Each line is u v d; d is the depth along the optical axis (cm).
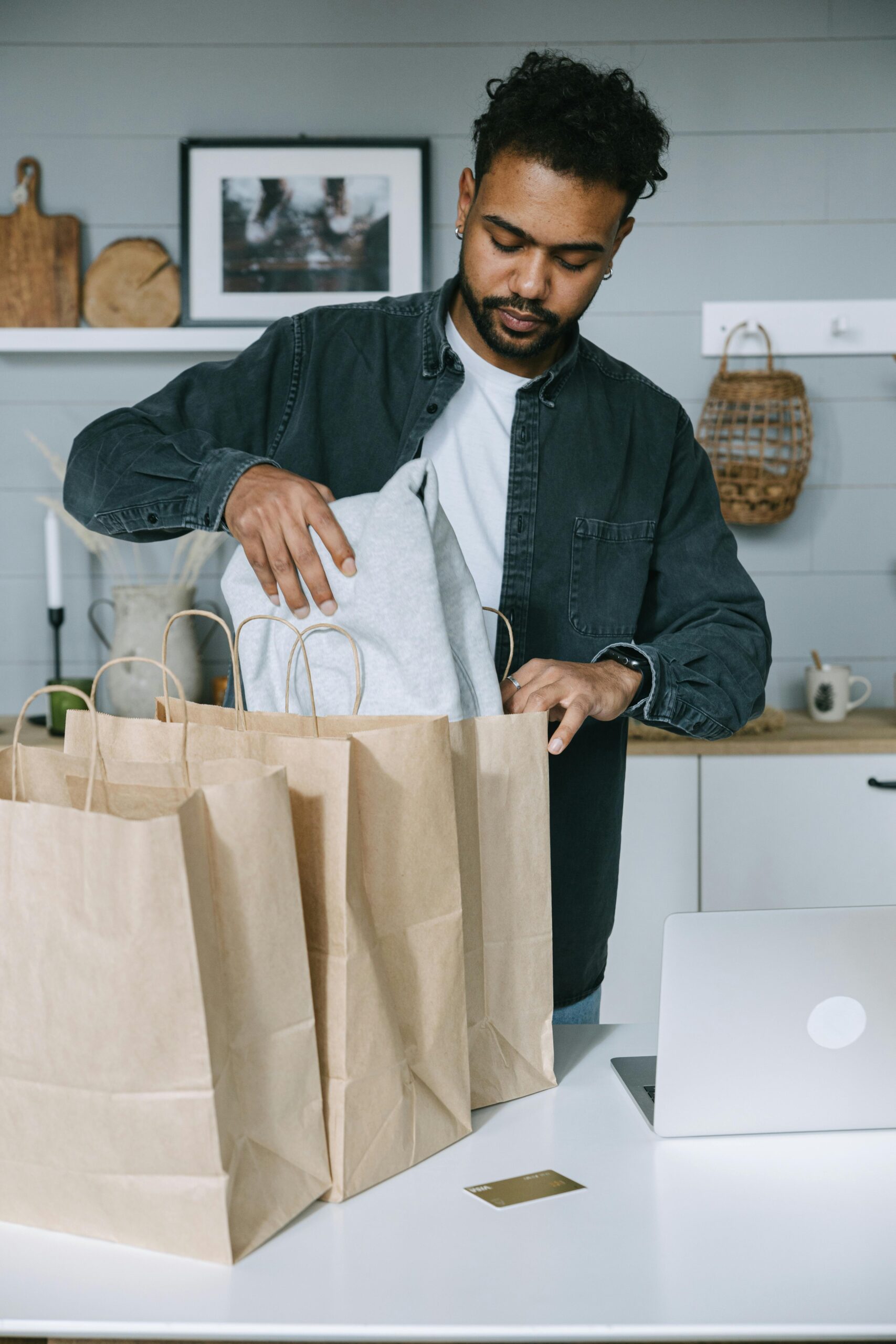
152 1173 73
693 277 262
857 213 260
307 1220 79
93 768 79
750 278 262
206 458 111
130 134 257
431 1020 87
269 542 101
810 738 230
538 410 134
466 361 134
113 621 267
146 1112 73
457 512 132
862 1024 91
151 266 257
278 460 133
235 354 263
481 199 117
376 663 99
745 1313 69
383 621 98
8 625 267
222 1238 73
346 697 99
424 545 98
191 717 100
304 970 78
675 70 257
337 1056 81
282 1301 70
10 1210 78
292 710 102
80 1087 74
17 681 268
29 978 75
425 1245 76
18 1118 76
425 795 85
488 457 134
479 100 256
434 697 97
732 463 255
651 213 261
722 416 259
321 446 134
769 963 89
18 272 256
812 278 261
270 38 256
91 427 123
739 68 257
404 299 141
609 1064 106
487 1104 96
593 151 110
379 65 256
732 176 260
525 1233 77
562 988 139
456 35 255
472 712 101
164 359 263
